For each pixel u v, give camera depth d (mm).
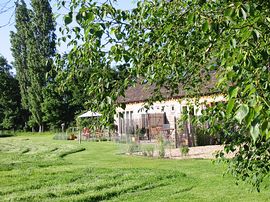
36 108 64875
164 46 4480
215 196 10117
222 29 3504
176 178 12680
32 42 62469
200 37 4551
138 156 20266
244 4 2680
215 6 3648
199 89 5711
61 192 11039
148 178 12766
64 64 4605
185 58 4824
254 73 2932
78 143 34562
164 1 4391
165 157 18969
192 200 9891
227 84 4344
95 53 4105
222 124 4848
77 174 14047
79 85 4598
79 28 4301
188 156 18672
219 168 13977
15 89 72812
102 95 4074
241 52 2965
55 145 34000
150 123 33062
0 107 72500
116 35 4148
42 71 63094
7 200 10297
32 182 12695
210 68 4496
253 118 2176
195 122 5250
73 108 63844
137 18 4523
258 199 9578
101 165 17375
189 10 3969
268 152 4699
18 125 72312
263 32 2998
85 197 10445
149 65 4367
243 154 4926
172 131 27438
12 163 18500
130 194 10844
